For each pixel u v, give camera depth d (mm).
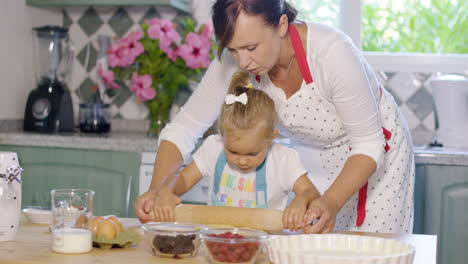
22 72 2895
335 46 1380
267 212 1239
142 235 1226
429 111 2846
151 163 2459
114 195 2492
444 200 2393
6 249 1076
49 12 3078
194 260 1024
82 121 2775
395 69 2877
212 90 1617
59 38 2816
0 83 2723
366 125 1372
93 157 2516
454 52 2904
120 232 1139
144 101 3014
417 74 2859
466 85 2596
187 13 2955
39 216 1343
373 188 1656
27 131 2752
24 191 2588
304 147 1766
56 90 2793
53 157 2559
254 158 1491
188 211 1285
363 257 877
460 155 2352
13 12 2791
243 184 1609
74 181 2537
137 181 2475
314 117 1562
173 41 2781
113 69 2812
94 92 2826
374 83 1592
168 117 2855
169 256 1033
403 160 1680
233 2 1205
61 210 1063
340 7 2949
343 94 1358
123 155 2482
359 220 1657
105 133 2779
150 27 2678
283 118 1593
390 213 1650
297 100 1527
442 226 2402
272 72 1526
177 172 1664
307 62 1442
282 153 1577
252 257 989
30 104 2762
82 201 1072
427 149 2576
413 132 2855
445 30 2906
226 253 973
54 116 2758
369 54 2910
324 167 1737
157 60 2727
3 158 1152
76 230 1066
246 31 1214
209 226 1236
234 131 1437
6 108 2779
